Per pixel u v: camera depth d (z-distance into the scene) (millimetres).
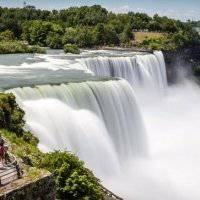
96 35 129250
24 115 45312
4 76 67125
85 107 56000
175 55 123500
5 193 23141
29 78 65250
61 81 60438
